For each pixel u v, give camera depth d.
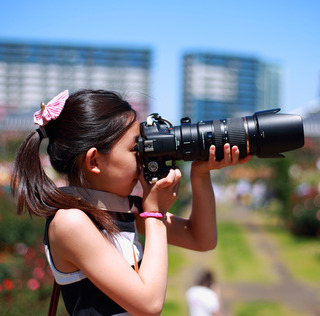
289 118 1.79
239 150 1.81
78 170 1.64
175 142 1.74
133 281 1.49
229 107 76.94
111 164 1.63
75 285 1.58
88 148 1.60
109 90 1.78
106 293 1.49
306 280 9.75
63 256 1.54
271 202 21.45
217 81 76.38
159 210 1.66
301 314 7.39
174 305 7.53
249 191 28.97
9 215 6.72
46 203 1.59
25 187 1.62
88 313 1.55
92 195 1.65
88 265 1.50
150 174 1.67
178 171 1.68
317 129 22.58
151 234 1.60
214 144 1.79
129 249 1.64
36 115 1.65
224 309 7.64
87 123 1.60
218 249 13.30
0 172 9.40
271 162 18.00
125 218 1.71
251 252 12.87
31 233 6.54
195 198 1.92
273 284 9.41
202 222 1.91
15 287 5.00
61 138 1.64
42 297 5.15
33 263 5.40
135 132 1.69
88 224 1.53
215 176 34.69
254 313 7.40
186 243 1.96
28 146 1.66
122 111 1.66
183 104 76.25
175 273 10.22
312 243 14.01
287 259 11.95
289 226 16.42
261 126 1.78
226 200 31.52
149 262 1.54
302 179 16.81
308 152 19.45
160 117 1.80
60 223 1.52
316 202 15.32
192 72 75.56
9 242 6.41
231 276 10.08
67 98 1.65
